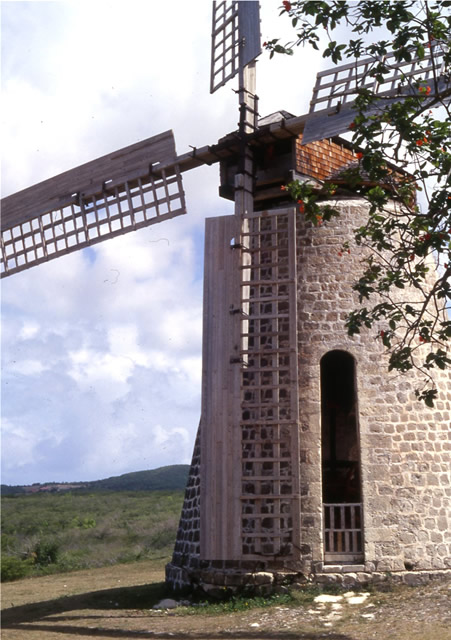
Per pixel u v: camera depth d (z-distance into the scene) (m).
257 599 14.77
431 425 16.17
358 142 11.45
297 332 16.34
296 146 17.17
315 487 15.61
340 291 16.55
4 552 32.00
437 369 16.62
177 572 17.33
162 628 13.40
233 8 18.86
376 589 14.67
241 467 15.34
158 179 18.64
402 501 15.50
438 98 11.45
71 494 85.88
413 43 11.26
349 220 16.97
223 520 15.30
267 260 17.06
